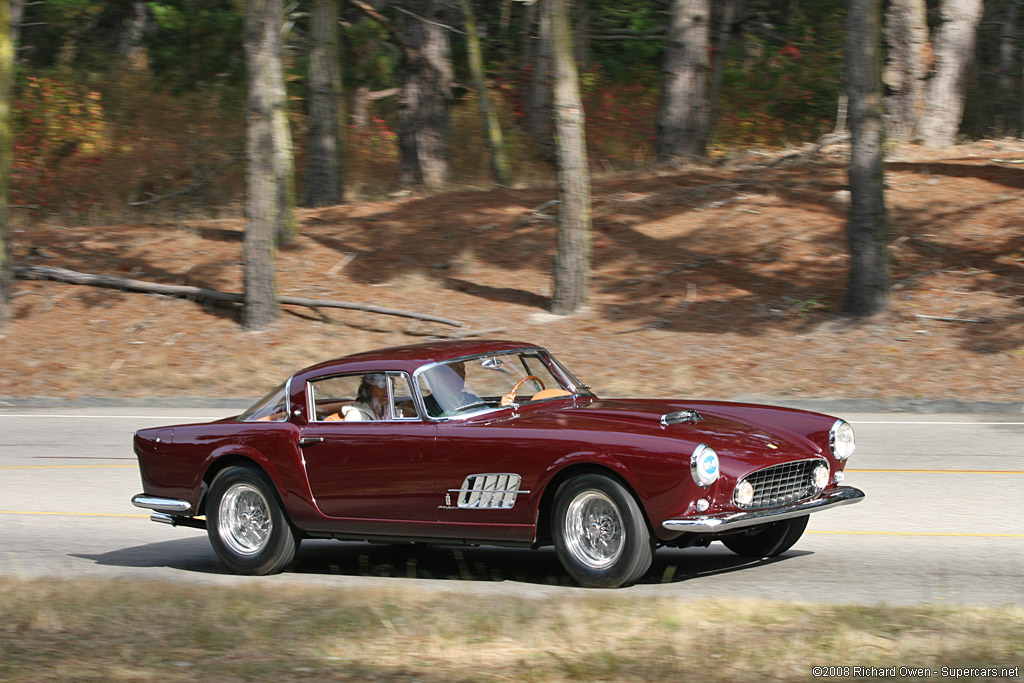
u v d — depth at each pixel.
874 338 46.88
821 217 60.75
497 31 107.19
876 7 48.09
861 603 16.73
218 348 51.88
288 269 60.53
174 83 102.25
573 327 51.25
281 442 20.80
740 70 97.19
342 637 14.27
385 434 19.73
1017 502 25.20
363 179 89.75
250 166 53.31
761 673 12.05
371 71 99.19
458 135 95.00
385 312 53.12
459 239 63.69
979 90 98.69
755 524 17.64
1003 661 12.31
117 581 19.08
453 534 19.22
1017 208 58.31
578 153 52.50
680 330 49.84
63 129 87.00
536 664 12.70
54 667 13.17
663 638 13.69
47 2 101.50
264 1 52.84
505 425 19.00
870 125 48.47
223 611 16.09
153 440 22.47
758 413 20.42
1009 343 44.88
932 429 35.78
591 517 18.12
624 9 97.56
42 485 32.03
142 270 61.69
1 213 55.78
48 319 56.19
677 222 62.44
